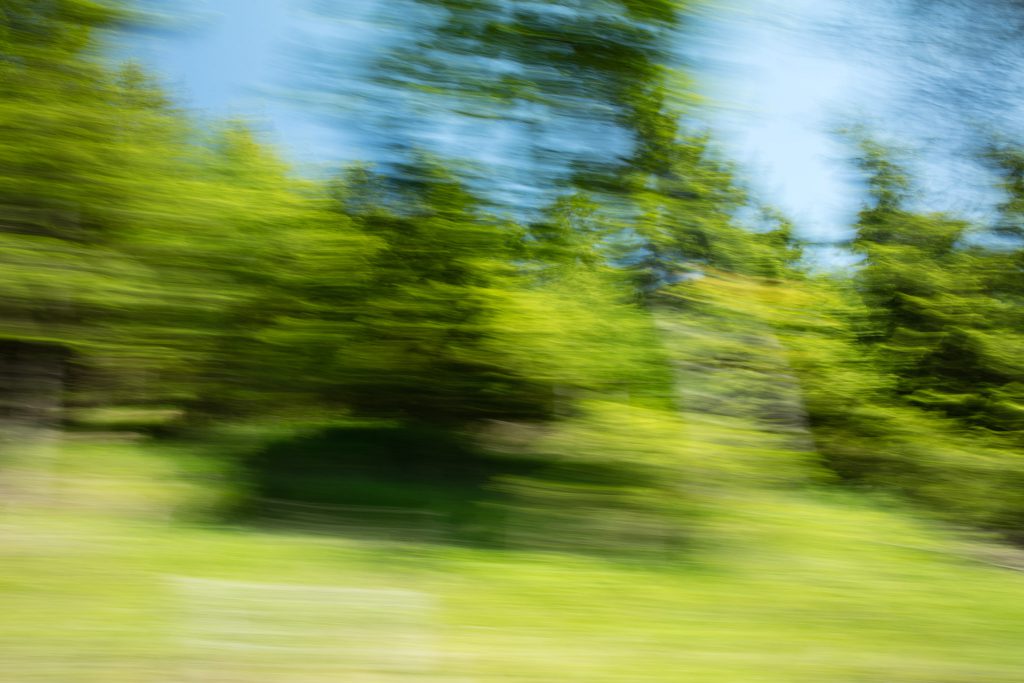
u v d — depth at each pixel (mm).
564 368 5852
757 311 5742
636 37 5965
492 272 6266
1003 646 3648
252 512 5625
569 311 6020
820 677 3260
